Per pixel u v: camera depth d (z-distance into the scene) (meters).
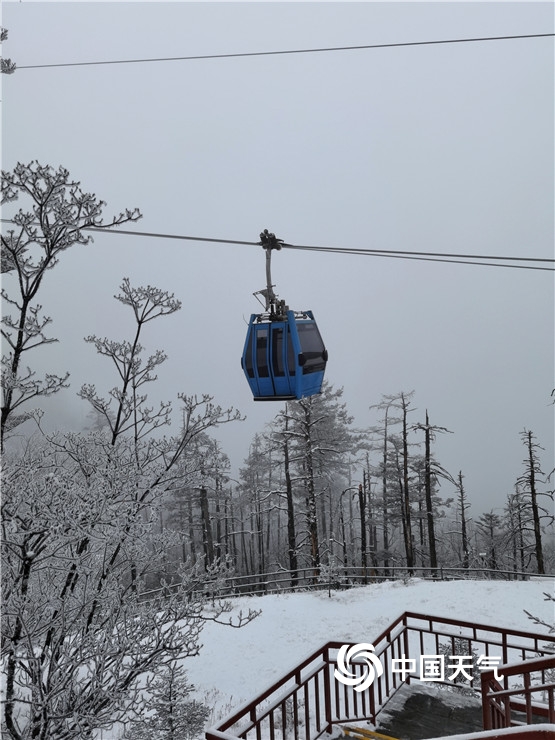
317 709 6.96
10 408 6.14
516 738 3.12
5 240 5.95
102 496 6.59
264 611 21.39
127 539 7.51
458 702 7.70
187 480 8.60
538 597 21.11
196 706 10.42
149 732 7.95
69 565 7.37
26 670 6.85
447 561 51.56
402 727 7.13
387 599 22.00
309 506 30.25
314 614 20.83
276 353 10.45
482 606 20.47
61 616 6.95
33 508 5.86
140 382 8.74
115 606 7.50
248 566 55.56
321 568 25.27
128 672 7.18
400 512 38.59
